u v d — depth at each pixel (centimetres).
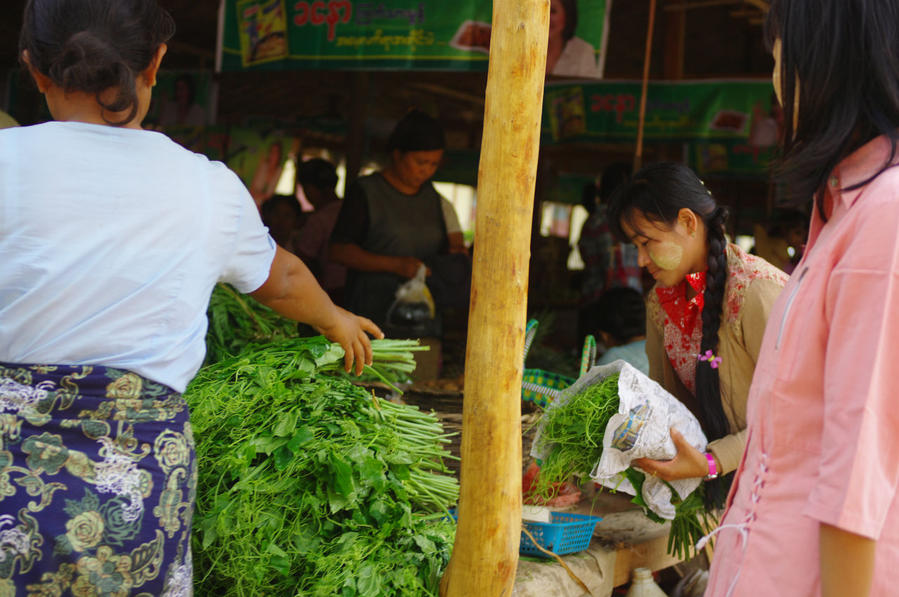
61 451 139
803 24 120
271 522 187
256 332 285
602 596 246
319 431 199
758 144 670
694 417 231
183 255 151
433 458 259
